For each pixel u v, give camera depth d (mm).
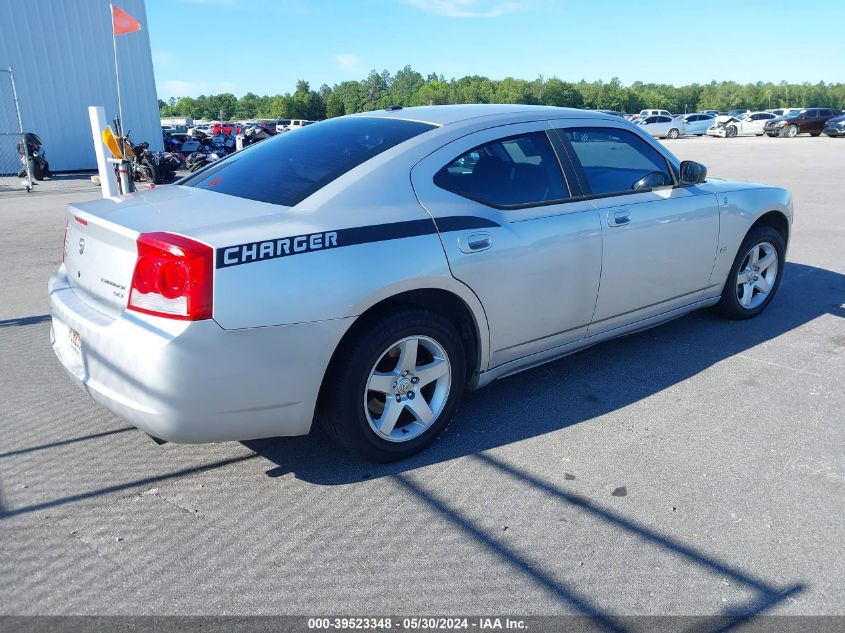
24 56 19688
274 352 2693
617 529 2719
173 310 2539
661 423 3619
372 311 3037
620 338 4934
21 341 4938
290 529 2734
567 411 3766
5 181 17891
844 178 14906
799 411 3758
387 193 3109
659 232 4164
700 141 35906
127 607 2297
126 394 2650
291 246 2734
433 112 3723
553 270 3602
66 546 2617
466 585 2410
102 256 2846
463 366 3383
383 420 3125
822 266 7145
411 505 2893
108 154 11617
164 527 2742
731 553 2574
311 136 3664
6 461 3236
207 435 2717
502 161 3551
